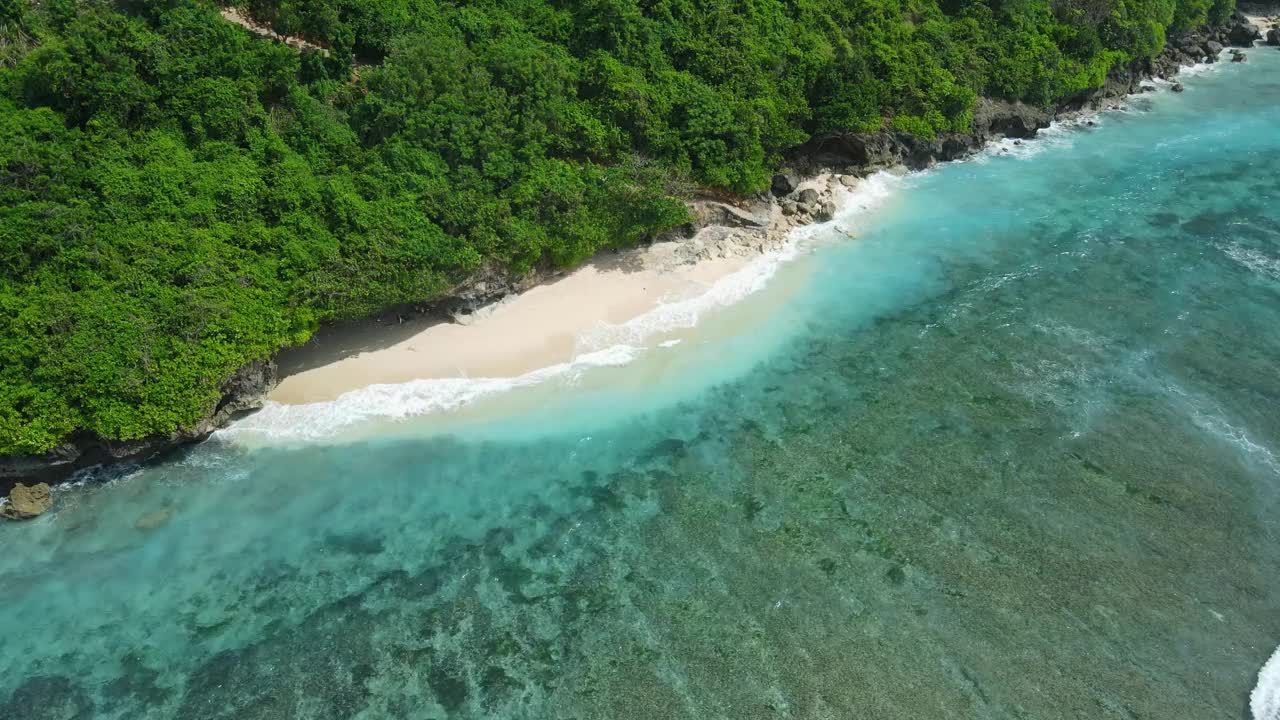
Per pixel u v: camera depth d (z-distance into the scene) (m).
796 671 31.19
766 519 37.31
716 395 44.28
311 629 33.06
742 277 53.00
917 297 51.69
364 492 38.78
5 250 38.44
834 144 64.44
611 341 47.34
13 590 34.22
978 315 49.88
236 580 34.91
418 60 49.62
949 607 33.22
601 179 50.97
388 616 33.56
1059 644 31.83
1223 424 41.28
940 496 38.06
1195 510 36.84
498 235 47.06
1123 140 72.31
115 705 30.42
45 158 41.53
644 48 58.06
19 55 46.22
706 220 56.25
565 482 39.38
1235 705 29.78
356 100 50.62
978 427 41.72
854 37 67.56
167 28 47.31
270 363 42.38
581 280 51.38
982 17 73.62
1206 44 91.69
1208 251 55.03
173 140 44.88
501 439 41.50
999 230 58.59
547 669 31.56
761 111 57.75
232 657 32.03
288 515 37.62
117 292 39.06
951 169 67.69
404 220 45.03
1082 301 50.66
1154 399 42.94
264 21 53.22
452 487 39.12
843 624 32.75
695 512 37.78
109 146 43.38
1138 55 80.12
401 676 31.42
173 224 41.81
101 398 36.72
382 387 43.59
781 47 62.75
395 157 47.09
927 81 66.88
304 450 40.56
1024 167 67.75
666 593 34.22
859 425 42.19
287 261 42.03
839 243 57.16
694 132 55.12
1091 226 58.62
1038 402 43.09
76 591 34.31
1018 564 34.81
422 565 35.66
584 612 33.59
